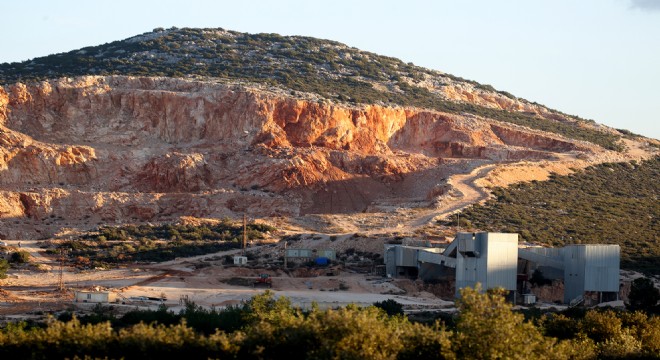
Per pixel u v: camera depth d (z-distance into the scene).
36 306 168.62
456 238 192.50
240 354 106.00
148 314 142.62
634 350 119.69
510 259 181.62
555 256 197.25
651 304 175.88
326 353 97.50
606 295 190.12
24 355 106.50
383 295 193.88
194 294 192.25
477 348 96.12
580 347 114.81
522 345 96.69
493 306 99.88
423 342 100.56
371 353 97.00
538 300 194.50
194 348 105.62
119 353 105.75
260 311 129.12
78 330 108.81
